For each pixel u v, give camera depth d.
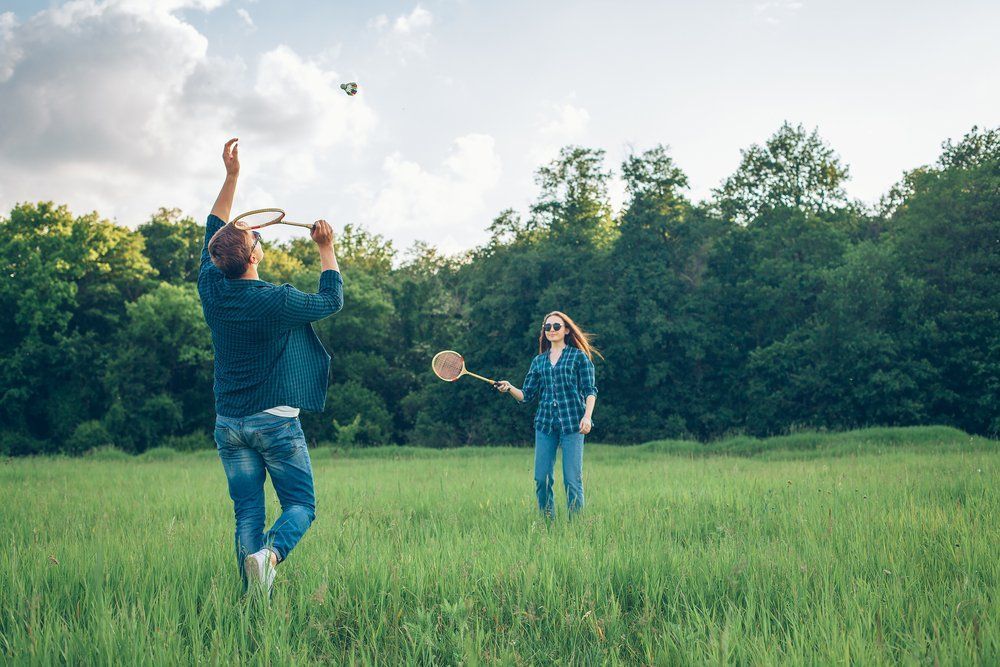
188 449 43.59
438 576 3.75
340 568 3.90
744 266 36.44
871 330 32.12
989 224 31.34
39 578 3.66
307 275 50.91
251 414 3.66
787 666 2.60
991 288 30.91
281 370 3.71
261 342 3.64
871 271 32.66
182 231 54.78
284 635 2.89
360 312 50.44
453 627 3.12
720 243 36.84
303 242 64.75
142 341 45.53
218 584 3.62
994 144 35.53
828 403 32.41
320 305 3.73
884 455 14.84
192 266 54.44
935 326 30.84
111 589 3.58
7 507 7.08
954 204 32.44
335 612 3.31
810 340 32.81
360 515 6.23
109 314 48.19
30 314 45.59
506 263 42.47
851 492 6.84
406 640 3.02
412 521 6.25
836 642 2.73
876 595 3.29
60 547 4.39
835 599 3.40
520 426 38.41
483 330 41.06
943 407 31.67
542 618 3.29
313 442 43.62
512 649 2.80
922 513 5.23
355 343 51.22
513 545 4.49
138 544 4.59
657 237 37.16
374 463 18.88
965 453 14.01
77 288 47.75
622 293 36.03
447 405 41.03
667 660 2.76
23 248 46.84
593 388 6.40
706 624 3.09
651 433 35.53
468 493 8.31
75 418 44.94
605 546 4.35
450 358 6.48
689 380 37.47
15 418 44.88
